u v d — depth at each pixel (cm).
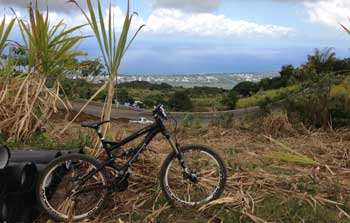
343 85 952
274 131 834
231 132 841
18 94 608
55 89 608
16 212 398
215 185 439
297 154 502
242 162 575
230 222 402
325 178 510
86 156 410
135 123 872
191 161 445
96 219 412
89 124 418
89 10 463
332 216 415
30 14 532
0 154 381
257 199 447
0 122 617
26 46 577
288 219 411
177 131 826
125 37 479
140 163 498
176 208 430
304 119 891
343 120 860
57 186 420
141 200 445
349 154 630
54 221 407
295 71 1323
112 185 413
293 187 476
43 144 606
